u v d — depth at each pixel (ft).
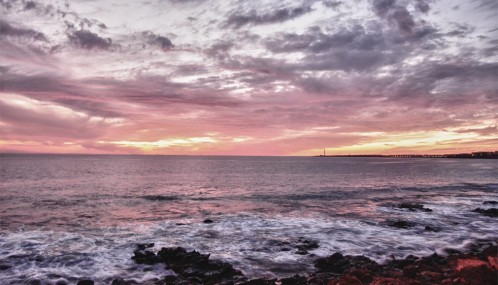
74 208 87.56
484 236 57.52
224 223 67.67
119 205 93.86
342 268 40.45
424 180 191.72
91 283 36.09
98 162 475.31
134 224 66.74
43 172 228.43
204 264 41.70
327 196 114.73
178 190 133.69
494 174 261.44
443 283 29.91
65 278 37.88
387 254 47.29
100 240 53.78
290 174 239.91
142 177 203.41
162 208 88.94
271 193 123.13
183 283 35.70
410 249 49.75
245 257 45.83
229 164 453.17
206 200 104.94
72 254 46.09
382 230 61.46
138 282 36.86
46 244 50.93
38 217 73.87
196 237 56.39
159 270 40.63
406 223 66.13
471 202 101.14
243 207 90.99
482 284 28.53
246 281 35.99
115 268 41.14
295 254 47.09
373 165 442.91
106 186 146.20
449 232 60.18
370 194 120.78
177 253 44.91
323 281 35.35
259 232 59.88
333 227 63.93
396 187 146.61
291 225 65.77
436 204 96.58
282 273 39.91
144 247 49.88
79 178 186.39
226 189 138.10
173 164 436.76
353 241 53.88
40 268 40.75
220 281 36.94
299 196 114.62
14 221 69.05
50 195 112.88
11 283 36.29
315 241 53.52
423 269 38.47
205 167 354.13
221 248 50.08
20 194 113.91
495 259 35.19
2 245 50.08
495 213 79.15
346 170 299.58
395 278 33.19
